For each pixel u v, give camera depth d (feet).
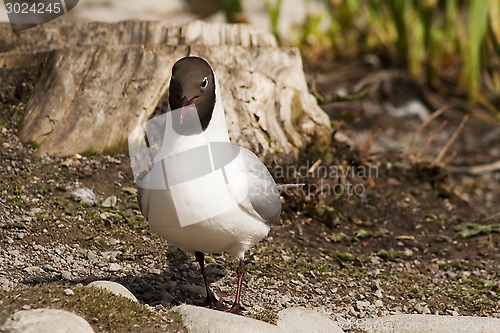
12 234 30.99
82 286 25.43
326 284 32.14
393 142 51.01
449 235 38.75
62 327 22.12
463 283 33.71
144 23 41.81
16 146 37.50
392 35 61.46
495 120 56.39
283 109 40.68
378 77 58.03
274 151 39.81
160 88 39.22
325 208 37.86
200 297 29.37
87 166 37.14
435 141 52.70
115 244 31.94
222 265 32.24
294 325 26.94
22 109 39.27
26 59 40.24
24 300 23.68
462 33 60.29
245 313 27.37
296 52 42.63
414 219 39.68
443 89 59.47
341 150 42.86
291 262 33.55
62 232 31.91
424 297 32.09
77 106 38.68
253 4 65.16
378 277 33.47
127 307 24.52
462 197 42.80
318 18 61.36
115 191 35.81
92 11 57.52
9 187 34.40
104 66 39.60
